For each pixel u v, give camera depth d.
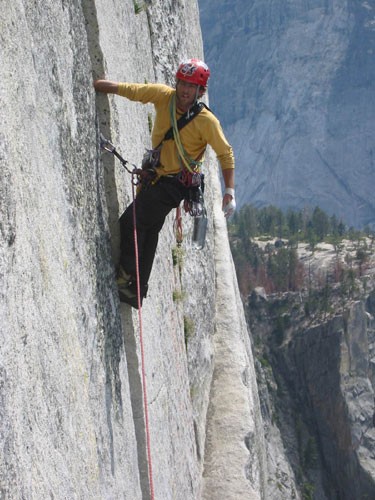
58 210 4.54
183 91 5.88
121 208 6.30
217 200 17.78
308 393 104.62
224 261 16.28
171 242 9.82
